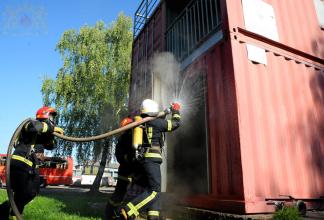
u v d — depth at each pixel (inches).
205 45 206.4
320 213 162.9
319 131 196.2
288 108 186.2
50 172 1106.7
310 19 238.4
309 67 214.8
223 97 174.4
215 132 175.8
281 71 194.2
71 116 727.1
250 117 163.9
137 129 140.5
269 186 156.6
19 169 139.3
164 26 280.1
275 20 209.5
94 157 738.8
